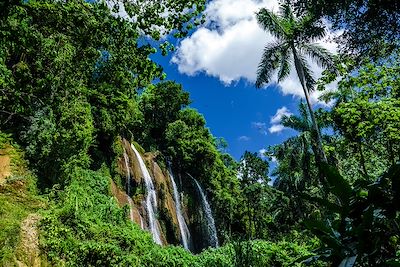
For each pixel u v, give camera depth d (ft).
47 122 45.14
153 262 42.93
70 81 25.34
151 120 116.16
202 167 110.93
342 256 9.14
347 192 9.95
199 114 125.08
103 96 71.10
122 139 81.87
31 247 33.17
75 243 36.94
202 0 23.27
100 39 24.00
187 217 98.58
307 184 100.73
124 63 24.89
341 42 22.06
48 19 22.26
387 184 9.64
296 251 41.52
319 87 39.17
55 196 43.27
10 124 46.39
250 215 117.29
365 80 36.24
